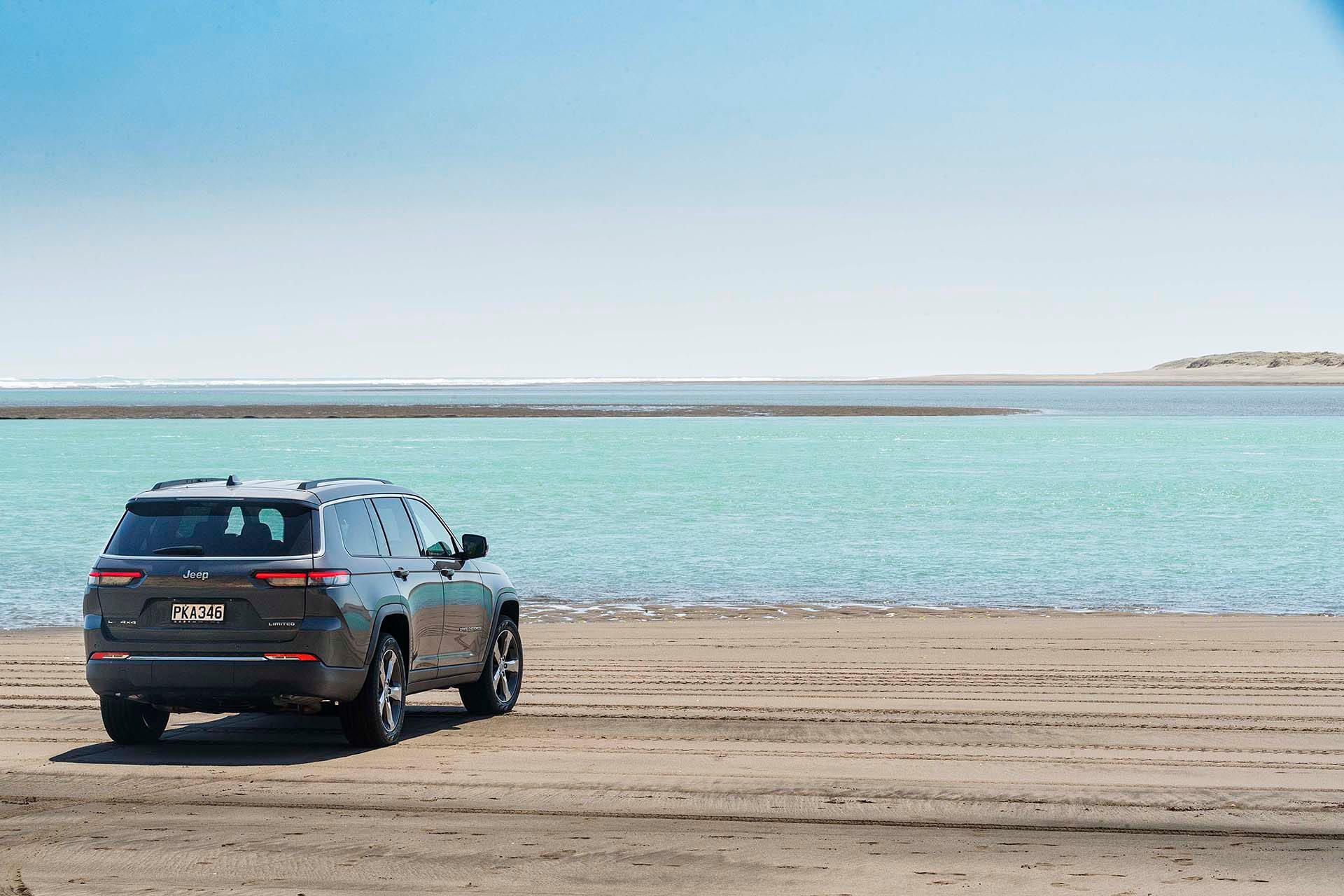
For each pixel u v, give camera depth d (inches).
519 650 703.1
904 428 5472.4
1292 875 369.7
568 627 1037.2
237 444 4047.7
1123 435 4938.5
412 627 594.6
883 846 401.7
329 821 434.9
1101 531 1811.0
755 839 410.9
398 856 391.2
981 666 816.9
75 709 666.2
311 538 550.3
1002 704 674.2
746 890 356.8
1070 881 364.2
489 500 2256.4
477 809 450.9
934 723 618.2
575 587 1291.8
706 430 5216.5
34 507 2119.8
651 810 449.1
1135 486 2564.0
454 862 384.2
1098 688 725.9
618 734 597.9
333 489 584.1
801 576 1368.1
